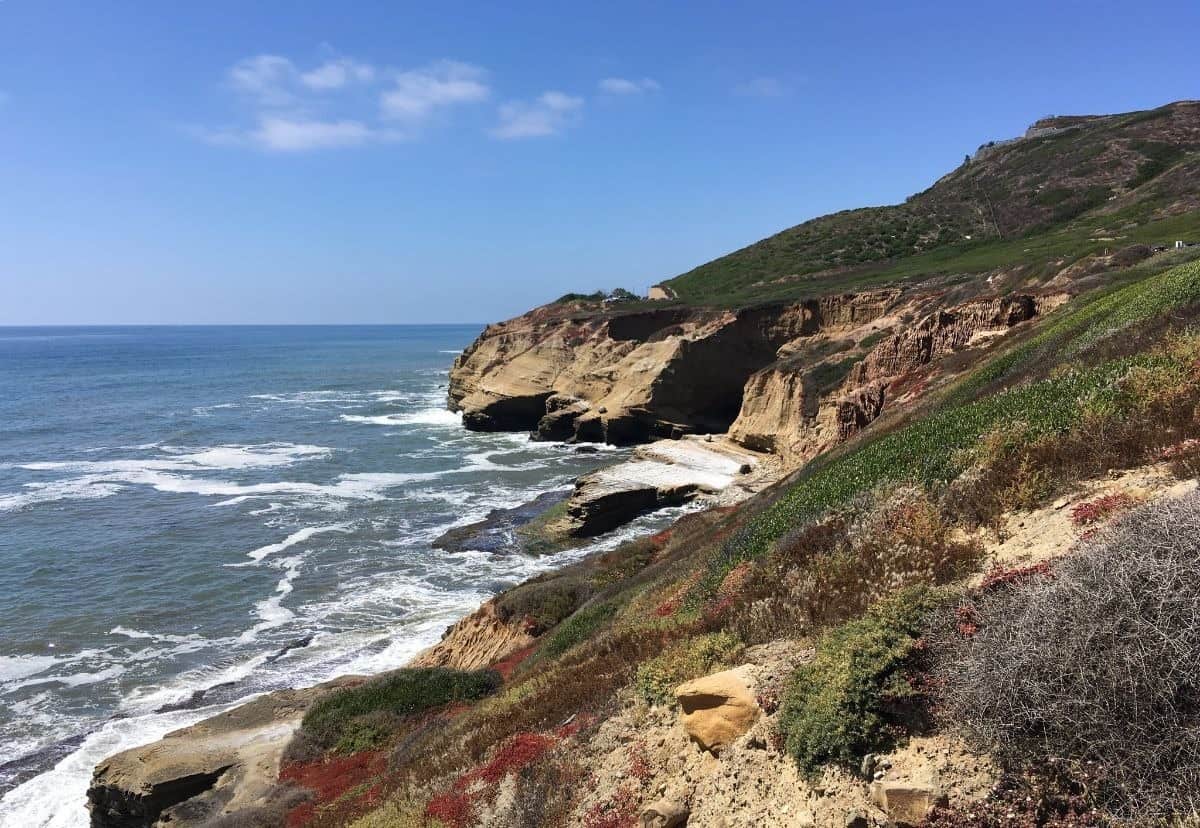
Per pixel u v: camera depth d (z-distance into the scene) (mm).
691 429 63719
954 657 6605
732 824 7062
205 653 26578
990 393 20375
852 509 12203
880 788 6059
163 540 39312
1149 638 5094
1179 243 37469
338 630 28188
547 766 9875
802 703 7391
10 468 58469
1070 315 28359
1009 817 5395
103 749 20734
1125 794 5016
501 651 23234
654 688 9922
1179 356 11266
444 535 39469
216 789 16500
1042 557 7848
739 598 11570
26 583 33344
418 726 17266
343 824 12234
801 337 63312
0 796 18953
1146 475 8703
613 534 37625
